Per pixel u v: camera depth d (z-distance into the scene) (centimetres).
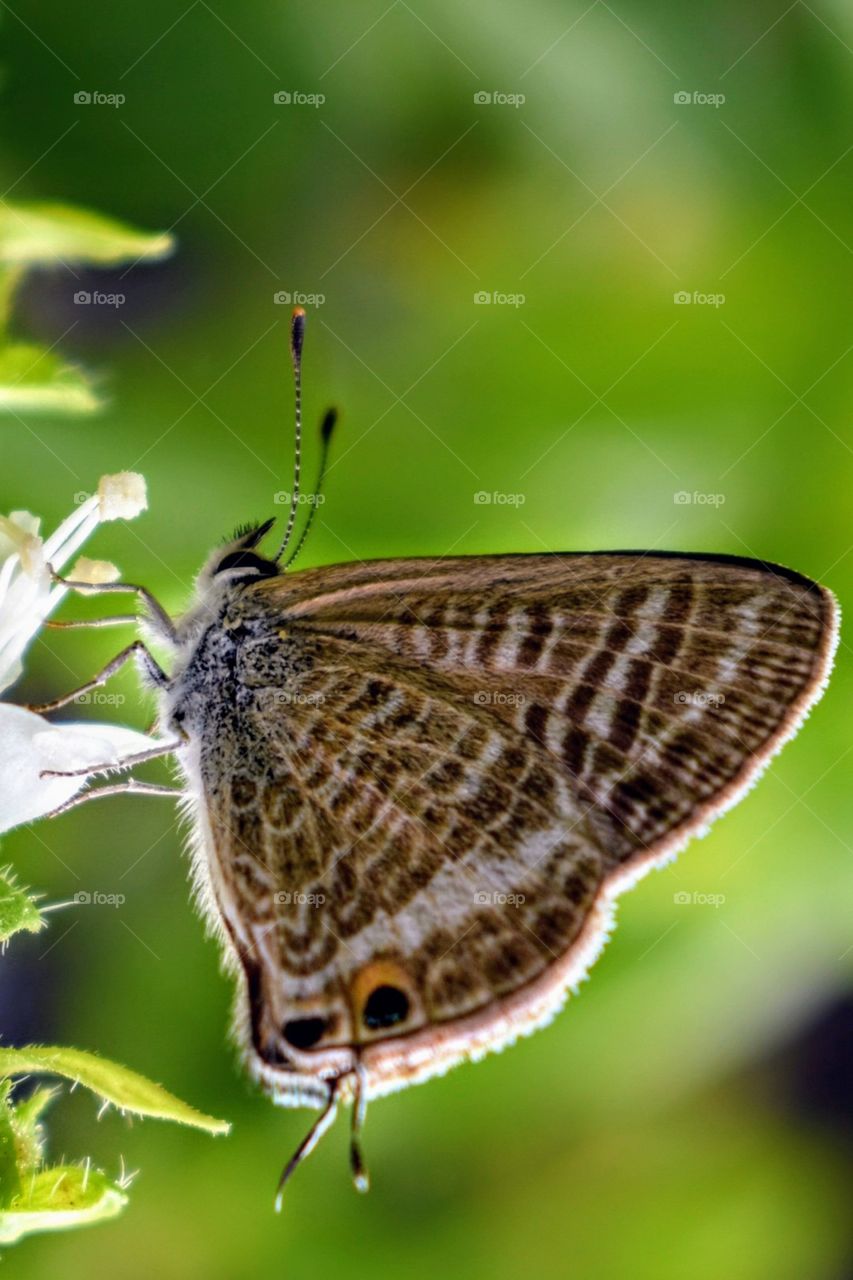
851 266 14
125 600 13
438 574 13
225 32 13
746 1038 14
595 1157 14
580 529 13
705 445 14
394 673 13
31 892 13
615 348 14
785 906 14
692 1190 14
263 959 12
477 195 14
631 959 14
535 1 13
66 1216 11
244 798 13
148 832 13
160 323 13
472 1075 14
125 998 13
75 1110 13
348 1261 14
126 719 13
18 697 13
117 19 13
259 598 13
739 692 12
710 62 14
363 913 13
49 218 12
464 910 12
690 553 12
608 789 12
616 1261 14
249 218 13
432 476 13
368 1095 12
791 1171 14
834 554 14
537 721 12
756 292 14
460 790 13
